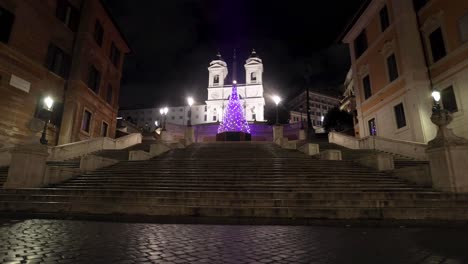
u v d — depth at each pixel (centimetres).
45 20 1845
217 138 2986
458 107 1524
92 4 2233
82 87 2067
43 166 994
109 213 768
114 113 2741
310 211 715
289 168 1130
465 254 406
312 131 3017
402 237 525
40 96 1772
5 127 1522
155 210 757
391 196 785
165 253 406
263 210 723
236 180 994
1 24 1546
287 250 427
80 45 2109
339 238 514
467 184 783
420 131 1648
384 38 2075
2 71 1524
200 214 737
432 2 1739
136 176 1073
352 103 3831
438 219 695
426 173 901
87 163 1173
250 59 8175
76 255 389
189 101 2367
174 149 1839
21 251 404
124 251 414
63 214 754
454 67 1562
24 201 820
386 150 1691
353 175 1038
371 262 369
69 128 1917
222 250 426
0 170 1258
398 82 1883
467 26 1520
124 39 2856
